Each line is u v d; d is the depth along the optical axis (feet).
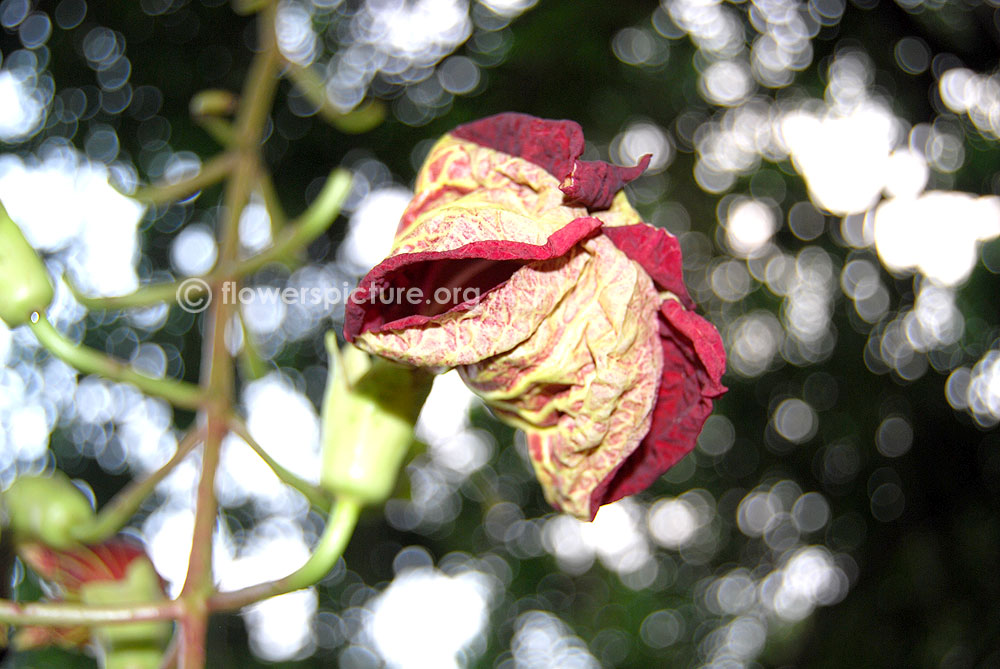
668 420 1.22
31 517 1.34
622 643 3.97
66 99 2.68
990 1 2.58
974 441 2.82
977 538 2.70
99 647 1.38
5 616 1.15
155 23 2.65
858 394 3.10
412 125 2.77
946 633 2.60
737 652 4.04
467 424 3.24
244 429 1.27
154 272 2.70
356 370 1.26
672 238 1.17
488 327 1.13
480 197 1.17
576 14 2.62
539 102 2.80
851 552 3.19
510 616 3.76
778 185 3.32
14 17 2.62
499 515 3.56
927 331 3.00
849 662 2.74
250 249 2.70
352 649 3.22
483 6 2.72
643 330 1.17
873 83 3.06
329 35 2.73
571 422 1.18
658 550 4.06
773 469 3.41
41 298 1.24
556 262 1.15
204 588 1.21
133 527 2.68
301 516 3.09
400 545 3.38
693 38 3.03
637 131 3.18
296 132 2.74
